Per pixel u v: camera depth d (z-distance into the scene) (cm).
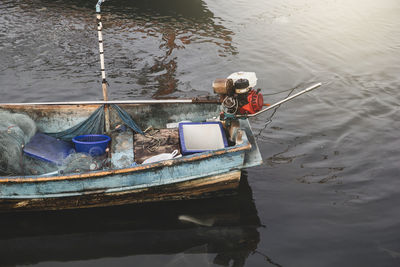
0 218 597
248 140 648
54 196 579
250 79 625
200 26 1387
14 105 668
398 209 632
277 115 912
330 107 948
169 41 1257
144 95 958
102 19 1373
